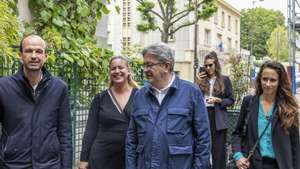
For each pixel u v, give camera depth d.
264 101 4.04
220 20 49.66
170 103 3.56
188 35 39.59
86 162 4.68
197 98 3.62
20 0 6.90
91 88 6.88
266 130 3.93
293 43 14.45
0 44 4.91
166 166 3.48
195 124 3.60
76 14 7.49
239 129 4.25
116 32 37.38
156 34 39.38
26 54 3.60
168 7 23.61
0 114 3.64
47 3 7.02
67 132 3.83
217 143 6.44
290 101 3.91
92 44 7.37
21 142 3.58
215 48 44.84
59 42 6.60
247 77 10.89
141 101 3.68
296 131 3.92
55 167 3.70
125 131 4.50
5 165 3.59
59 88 3.79
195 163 3.56
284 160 3.84
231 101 6.59
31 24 6.98
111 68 4.61
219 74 6.63
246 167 4.02
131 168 3.71
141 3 23.39
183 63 39.81
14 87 3.62
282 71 3.92
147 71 3.55
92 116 4.70
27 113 3.62
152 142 3.50
